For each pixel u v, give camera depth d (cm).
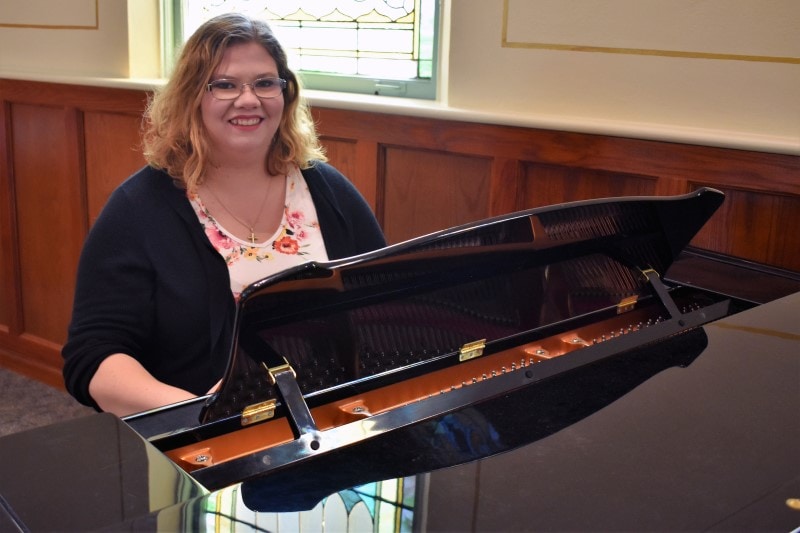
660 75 226
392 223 290
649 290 184
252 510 98
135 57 341
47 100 357
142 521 91
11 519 89
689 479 105
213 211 204
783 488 102
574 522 94
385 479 107
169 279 193
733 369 146
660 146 224
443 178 273
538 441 118
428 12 289
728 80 216
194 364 198
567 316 175
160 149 203
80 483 97
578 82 241
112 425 111
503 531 93
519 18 248
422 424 126
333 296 135
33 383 388
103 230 195
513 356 165
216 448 131
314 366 140
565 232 160
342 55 316
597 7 233
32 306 391
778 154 206
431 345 155
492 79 257
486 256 152
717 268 204
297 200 214
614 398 134
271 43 205
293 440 120
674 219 174
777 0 206
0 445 105
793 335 163
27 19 367
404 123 275
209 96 197
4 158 379
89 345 186
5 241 388
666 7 222
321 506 100
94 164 354
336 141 298
